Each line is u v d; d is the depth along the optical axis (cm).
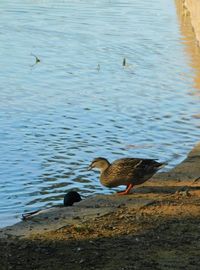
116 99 2106
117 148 1644
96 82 2327
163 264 834
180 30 3288
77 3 3997
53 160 1539
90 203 1098
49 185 1377
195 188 1178
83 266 823
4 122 1828
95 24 3397
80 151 1612
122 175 1143
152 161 1170
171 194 1143
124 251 874
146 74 2453
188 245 898
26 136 1717
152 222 989
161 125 1841
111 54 2770
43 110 1959
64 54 2747
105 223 988
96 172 1459
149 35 3169
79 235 936
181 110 1991
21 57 2666
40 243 903
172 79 2380
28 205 1260
